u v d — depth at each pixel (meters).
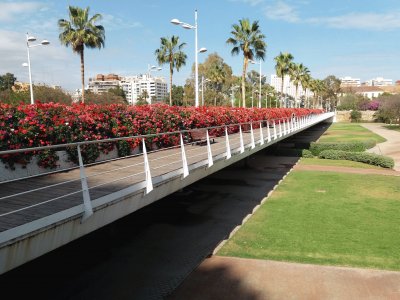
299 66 73.19
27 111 8.78
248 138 18.03
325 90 123.38
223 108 21.55
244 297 8.00
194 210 14.98
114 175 8.48
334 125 80.56
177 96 87.44
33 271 9.17
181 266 9.69
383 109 74.75
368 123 86.69
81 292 8.27
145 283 8.73
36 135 8.60
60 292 8.23
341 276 8.95
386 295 8.00
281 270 9.34
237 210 15.03
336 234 12.11
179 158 11.08
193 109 17.42
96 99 48.12
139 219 13.67
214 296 8.07
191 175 9.54
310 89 98.94
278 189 19.11
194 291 8.31
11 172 8.27
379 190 18.88
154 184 7.55
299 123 32.12
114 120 11.32
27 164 8.59
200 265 9.70
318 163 28.92
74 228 5.48
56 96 39.50
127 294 8.21
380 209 15.20
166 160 10.70
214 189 18.91
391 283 8.57
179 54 49.66
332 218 13.91
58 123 9.27
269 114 29.48
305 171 25.00
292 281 8.72
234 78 97.12
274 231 12.44
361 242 11.36
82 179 5.52
